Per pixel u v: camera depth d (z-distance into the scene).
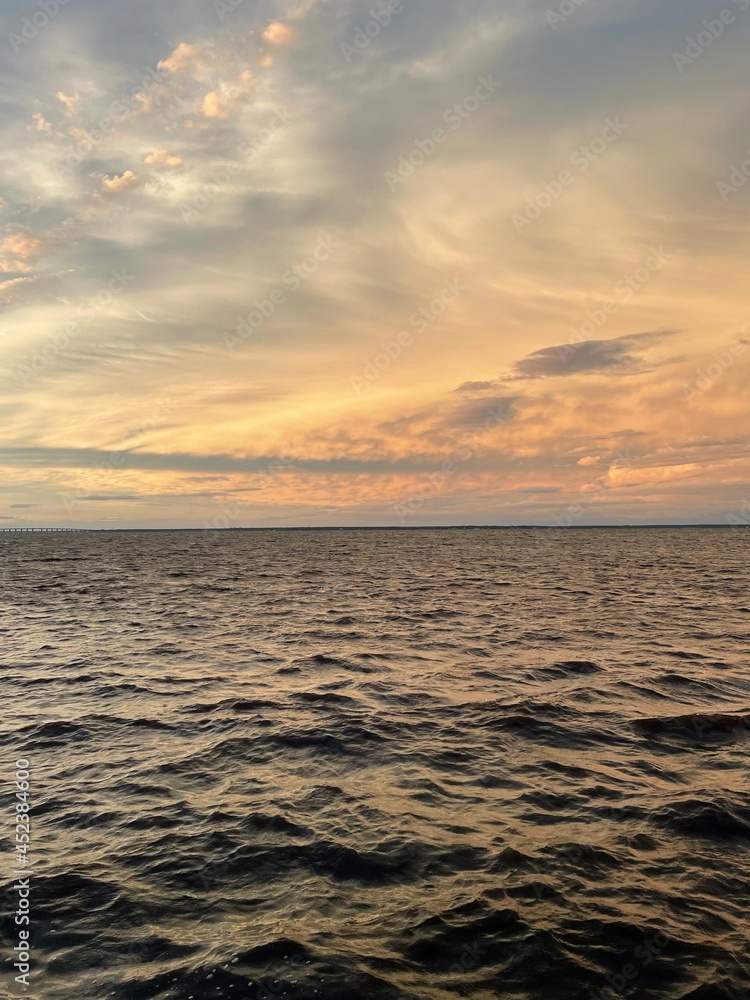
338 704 17.22
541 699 17.47
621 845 9.65
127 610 36.56
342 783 12.12
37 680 19.84
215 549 137.12
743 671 20.66
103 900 8.30
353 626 30.30
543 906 8.11
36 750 13.94
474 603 38.94
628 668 21.12
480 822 10.48
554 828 10.23
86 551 131.38
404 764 13.02
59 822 10.57
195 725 15.57
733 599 40.31
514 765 12.96
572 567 72.38
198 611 36.00
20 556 108.50
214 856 9.43
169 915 8.00
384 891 8.51
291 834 10.09
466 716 16.12
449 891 8.48
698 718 15.77
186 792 11.77
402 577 59.31
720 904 8.15
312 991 6.62
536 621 31.48
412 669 21.27
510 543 167.88
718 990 6.65
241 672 20.92
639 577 57.72
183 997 6.55
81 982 6.78
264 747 14.06
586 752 13.66
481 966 7.04
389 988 6.68
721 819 10.40
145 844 9.80
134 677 20.20
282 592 46.00
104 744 14.30
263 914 8.02
